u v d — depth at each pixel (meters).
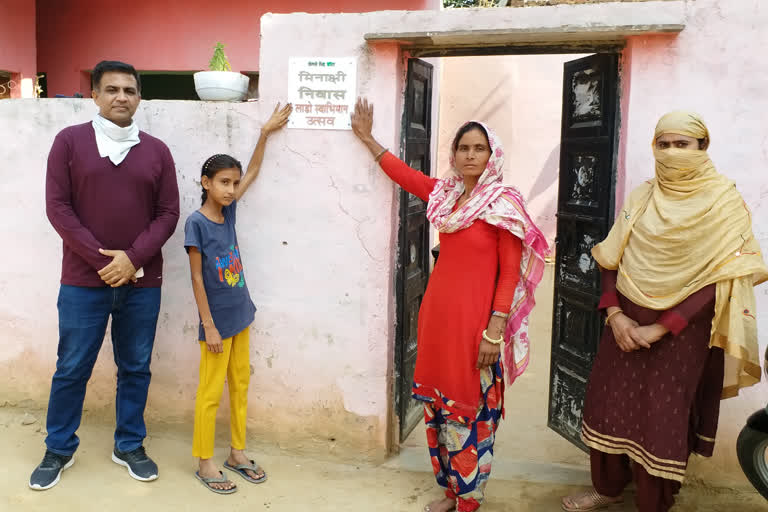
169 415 3.77
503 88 9.41
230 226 3.26
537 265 2.82
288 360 3.58
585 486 3.31
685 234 2.54
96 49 6.49
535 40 3.14
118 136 3.07
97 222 3.07
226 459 3.51
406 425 3.75
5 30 5.65
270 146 3.47
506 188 2.79
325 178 3.43
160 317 3.70
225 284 3.14
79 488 3.16
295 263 3.52
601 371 2.89
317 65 3.35
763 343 3.09
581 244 3.41
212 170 3.05
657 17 2.97
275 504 3.10
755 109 2.97
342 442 3.56
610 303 2.81
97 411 3.88
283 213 3.50
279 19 3.38
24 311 3.86
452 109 9.35
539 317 6.96
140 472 3.26
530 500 3.17
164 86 9.55
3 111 3.72
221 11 6.25
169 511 3.00
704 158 2.56
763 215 3.03
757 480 2.82
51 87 6.61
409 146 3.50
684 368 2.60
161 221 3.19
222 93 3.61
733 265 2.48
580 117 3.41
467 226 2.78
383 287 3.42
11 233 3.81
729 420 3.16
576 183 3.46
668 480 2.72
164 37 6.37
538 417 4.29
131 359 3.29
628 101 3.05
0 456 3.45
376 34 3.15
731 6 2.93
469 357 2.79
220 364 3.18
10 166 3.75
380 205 3.37
